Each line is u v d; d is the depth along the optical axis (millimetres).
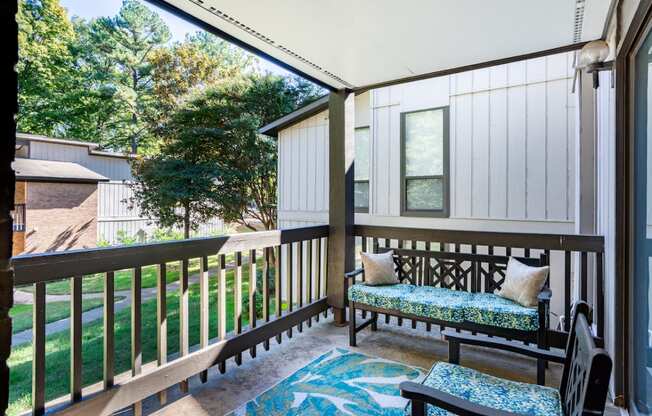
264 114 11281
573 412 1337
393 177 5719
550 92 4574
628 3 2107
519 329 2766
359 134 6188
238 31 2727
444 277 3691
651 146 1936
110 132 13680
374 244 4059
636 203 2209
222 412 2340
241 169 10562
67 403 1920
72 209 10656
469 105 5094
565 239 3078
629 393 2299
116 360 3922
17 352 3996
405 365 3006
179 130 10594
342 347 3375
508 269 3223
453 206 5227
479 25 2631
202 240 2627
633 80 2232
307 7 2383
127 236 11656
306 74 3596
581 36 2805
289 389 2623
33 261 1746
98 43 14875
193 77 12062
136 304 2209
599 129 3117
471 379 1846
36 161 11172
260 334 3145
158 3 2332
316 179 7012
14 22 631
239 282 2977
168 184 10031
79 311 1946
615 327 2377
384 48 2998
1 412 633
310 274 3893
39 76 13148
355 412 2346
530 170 4715
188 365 2502
